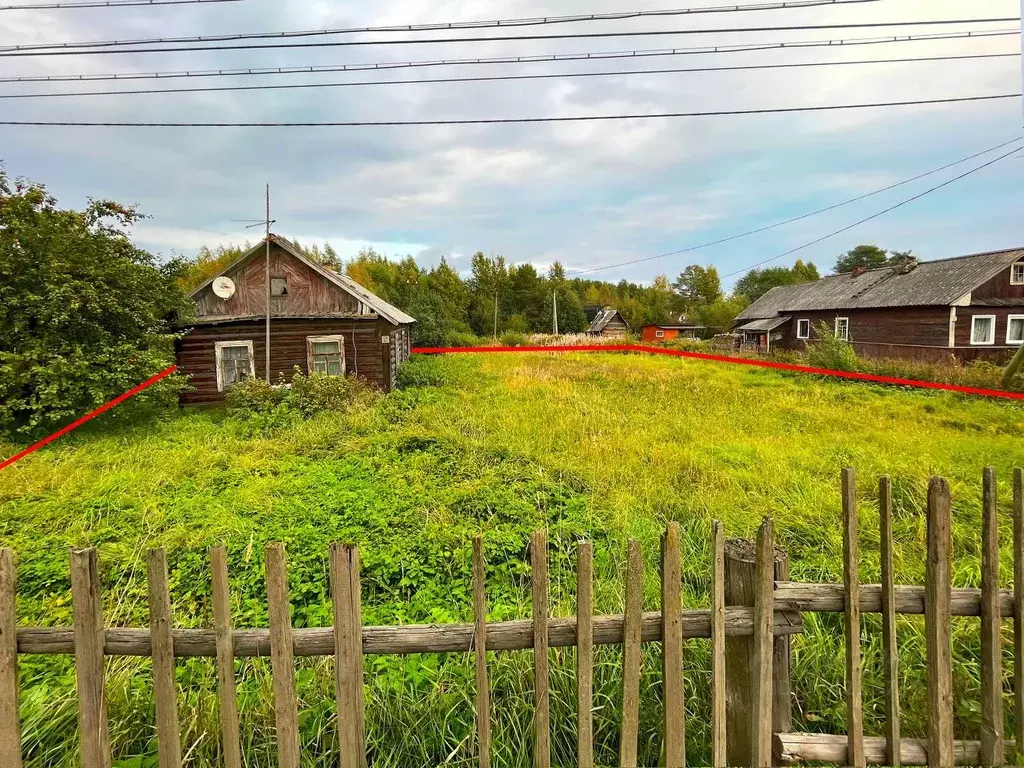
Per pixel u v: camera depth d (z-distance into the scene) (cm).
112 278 1035
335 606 182
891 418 1030
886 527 199
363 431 957
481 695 188
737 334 3334
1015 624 203
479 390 1449
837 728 256
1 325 943
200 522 522
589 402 1207
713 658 191
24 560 453
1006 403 1164
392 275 4750
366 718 249
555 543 480
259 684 263
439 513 538
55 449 849
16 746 181
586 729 190
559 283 5919
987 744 203
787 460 730
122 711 246
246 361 1420
